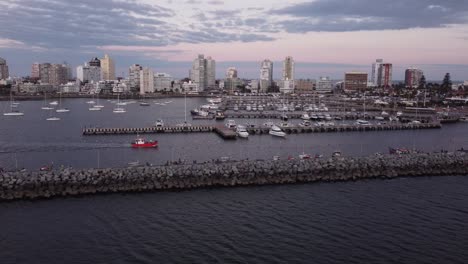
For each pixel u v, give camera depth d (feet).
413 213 221.25
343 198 246.88
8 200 232.32
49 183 246.68
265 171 280.92
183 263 161.27
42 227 196.03
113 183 255.91
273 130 531.91
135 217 209.97
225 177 272.31
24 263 161.89
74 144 431.84
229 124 579.48
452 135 549.95
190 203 233.14
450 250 176.04
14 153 375.86
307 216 214.48
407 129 611.88
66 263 161.58
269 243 180.34
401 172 305.94
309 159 309.01
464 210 226.99
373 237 188.34
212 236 187.21
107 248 174.29
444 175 309.01
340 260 165.68
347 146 441.27
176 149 412.77
